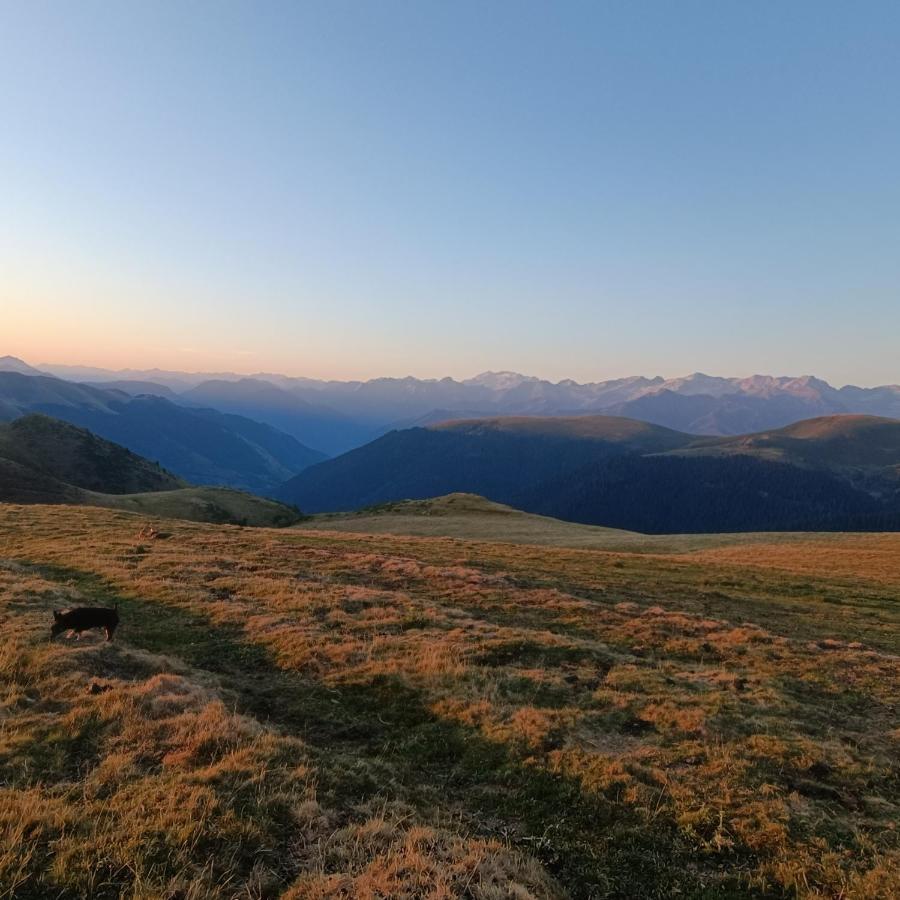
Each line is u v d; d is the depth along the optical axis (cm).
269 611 2045
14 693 1202
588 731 1297
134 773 941
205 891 691
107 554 2866
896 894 844
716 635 2116
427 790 1064
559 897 815
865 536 6303
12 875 682
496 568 3278
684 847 951
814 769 1190
